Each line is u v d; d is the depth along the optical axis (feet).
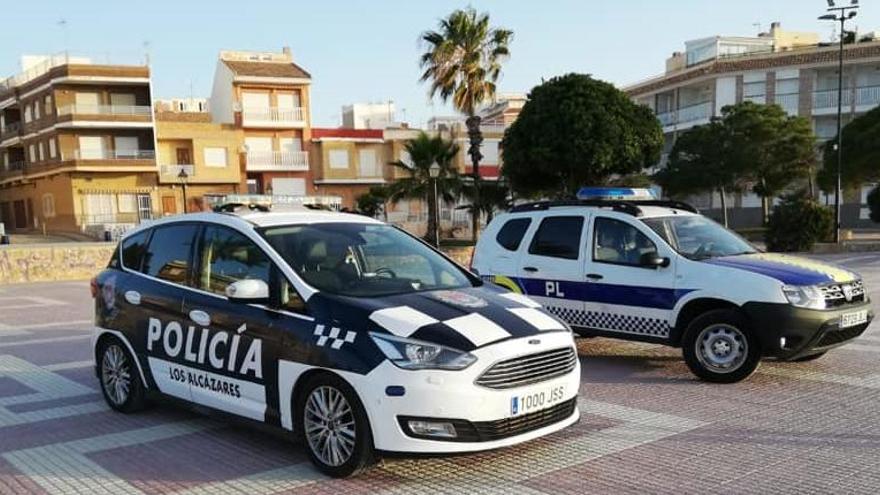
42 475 16.11
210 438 18.21
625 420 18.93
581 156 84.99
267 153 166.09
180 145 159.94
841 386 21.90
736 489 14.16
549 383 15.10
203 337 17.52
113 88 155.74
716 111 147.13
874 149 86.63
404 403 13.84
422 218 164.55
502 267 28.32
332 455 14.99
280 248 16.97
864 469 15.07
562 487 14.43
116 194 154.92
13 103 166.81
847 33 147.54
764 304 21.30
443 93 96.37
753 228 136.56
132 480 15.60
